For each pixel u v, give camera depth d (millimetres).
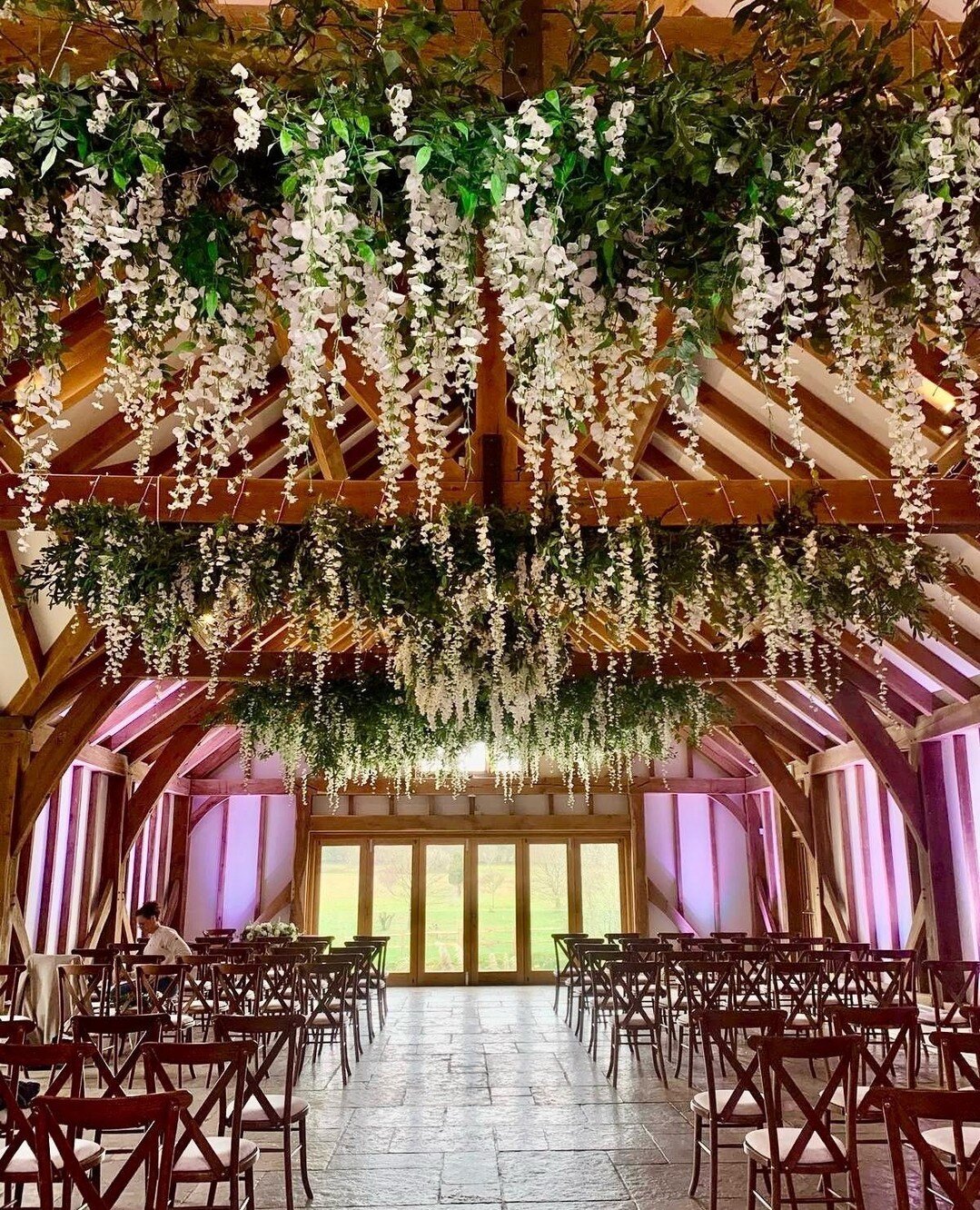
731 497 7258
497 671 8891
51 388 3057
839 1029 4832
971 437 3070
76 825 12352
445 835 17266
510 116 2512
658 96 2494
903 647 10445
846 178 2674
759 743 14914
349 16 2441
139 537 6984
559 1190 4879
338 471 9094
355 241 2545
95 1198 2920
